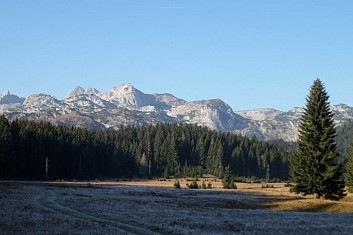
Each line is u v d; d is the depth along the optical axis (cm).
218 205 6312
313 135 7694
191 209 5188
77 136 19262
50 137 17538
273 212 5275
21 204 4684
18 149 15762
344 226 3909
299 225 3862
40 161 16550
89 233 2817
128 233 2917
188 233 3058
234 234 3067
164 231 3173
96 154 19288
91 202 5428
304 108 7906
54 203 5097
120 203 5497
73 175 18012
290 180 7981
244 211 5256
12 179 14900
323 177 7425
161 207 5247
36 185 9419
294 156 7894
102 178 18562
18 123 17212
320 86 7869
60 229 2927
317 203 6556
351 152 11400
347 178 11169
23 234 2658
